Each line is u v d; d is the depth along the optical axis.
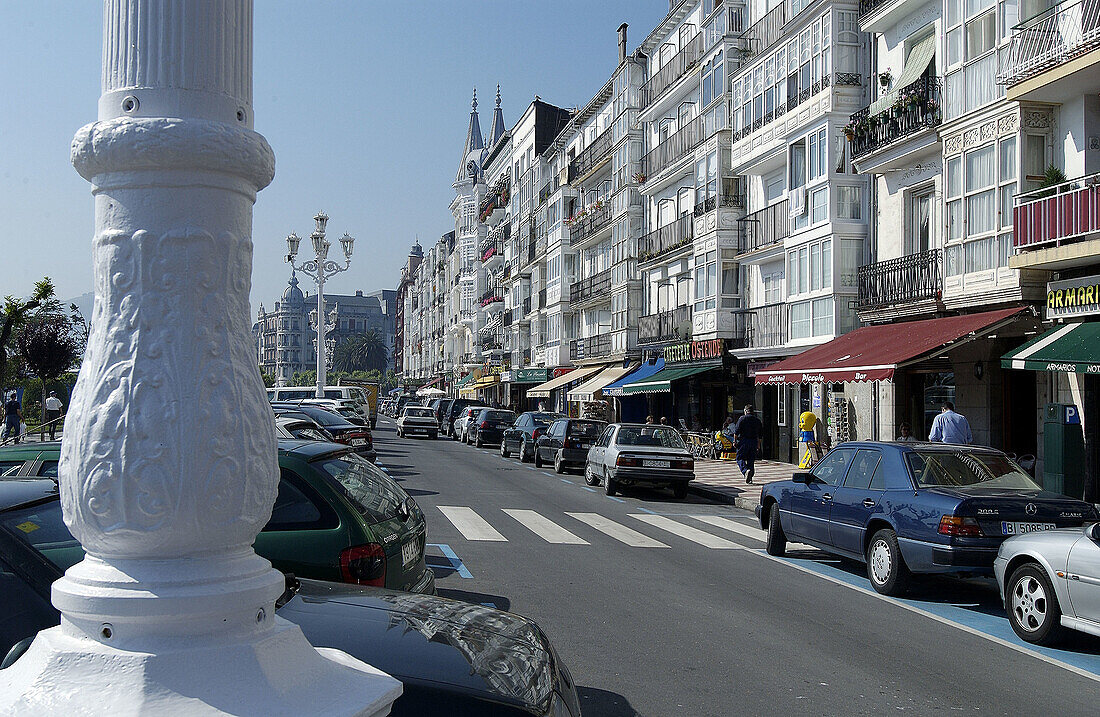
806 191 26.06
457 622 3.29
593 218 47.06
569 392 43.09
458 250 90.00
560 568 10.70
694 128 34.62
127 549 1.82
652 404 40.38
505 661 2.96
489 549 11.94
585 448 25.80
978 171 18.61
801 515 11.66
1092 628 7.00
